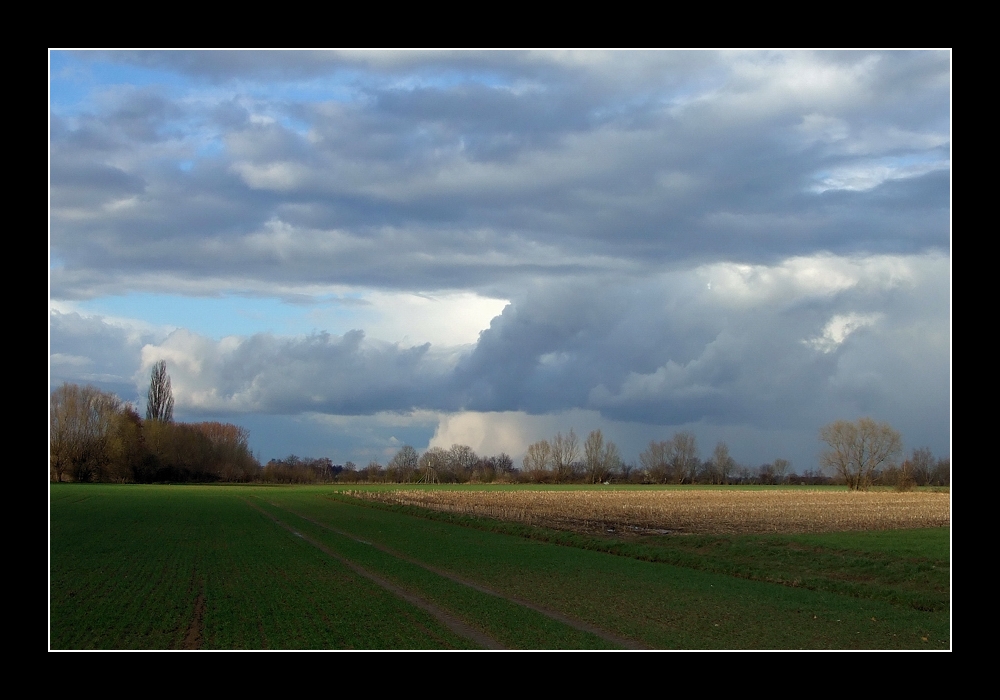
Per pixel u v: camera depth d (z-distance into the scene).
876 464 169.62
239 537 51.84
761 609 27.45
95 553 41.44
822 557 40.22
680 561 41.09
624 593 30.36
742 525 64.69
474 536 56.16
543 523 66.69
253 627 23.00
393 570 35.88
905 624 25.30
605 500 114.44
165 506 85.25
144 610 25.42
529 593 30.06
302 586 30.67
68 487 131.00
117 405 161.38
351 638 21.70
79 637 21.78
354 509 89.94
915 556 39.47
